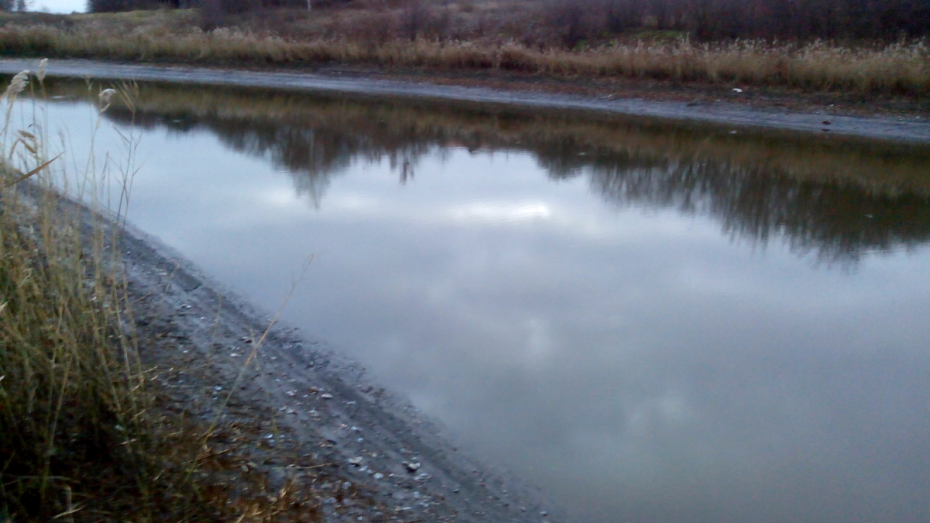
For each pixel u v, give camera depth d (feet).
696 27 76.84
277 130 53.42
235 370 16.20
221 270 24.76
